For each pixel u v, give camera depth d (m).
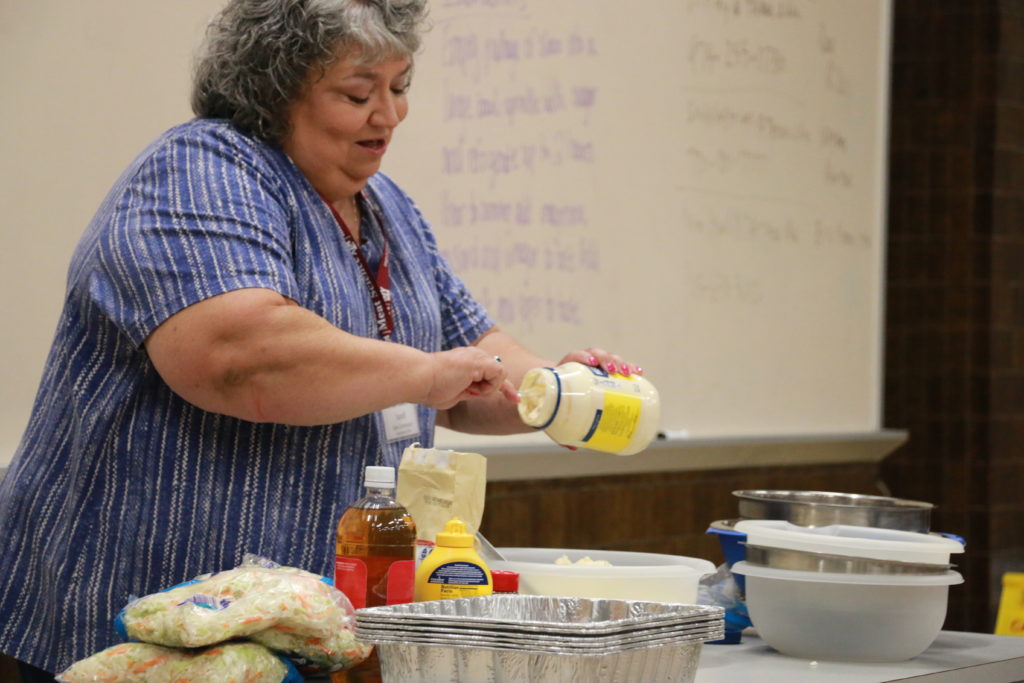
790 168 5.31
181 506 1.96
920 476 6.60
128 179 2.02
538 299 4.42
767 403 5.24
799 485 5.73
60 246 3.24
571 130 4.50
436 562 1.75
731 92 5.06
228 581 1.56
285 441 2.02
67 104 3.24
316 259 2.10
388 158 4.01
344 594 1.66
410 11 2.12
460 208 4.20
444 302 2.51
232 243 1.91
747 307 5.14
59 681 1.54
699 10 4.93
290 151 2.13
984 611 6.51
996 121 6.52
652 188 4.77
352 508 1.74
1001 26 6.51
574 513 4.82
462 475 1.96
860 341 5.66
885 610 1.97
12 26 3.13
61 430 2.04
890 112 6.62
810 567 2.02
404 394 1.96
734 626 2.19
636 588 1.95
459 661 1.41
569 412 2.02
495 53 4.28
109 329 2.00
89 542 1.97
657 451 4.74
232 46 2.09
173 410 1.98
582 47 4.53
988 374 6.54
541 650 1.36
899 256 6.64
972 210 6.55
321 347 1.90
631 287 4.71
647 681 1.44
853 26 5.57
